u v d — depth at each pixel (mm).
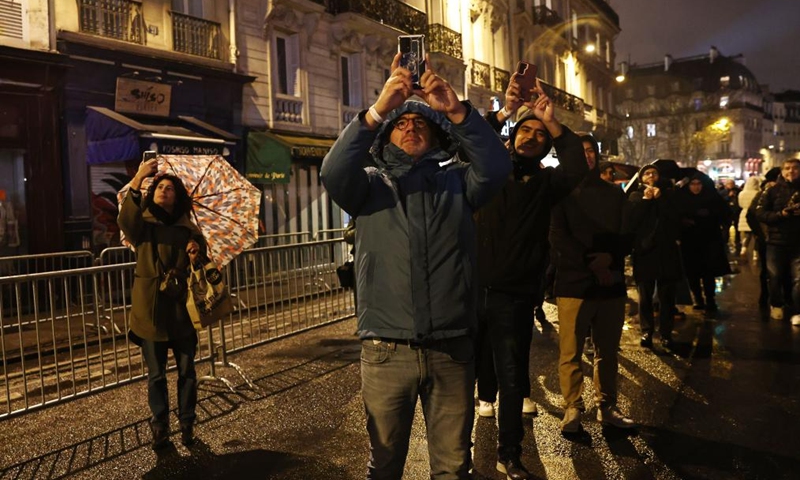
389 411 2568
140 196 4160
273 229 14227
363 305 2588
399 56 2418
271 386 5746
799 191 7918
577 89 36188
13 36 9852
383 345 2551
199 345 6750
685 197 8883
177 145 10938
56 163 10406
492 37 26047
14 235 10156
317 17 15578
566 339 4461
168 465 4039
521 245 3686
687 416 4793
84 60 10656
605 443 4301
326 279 8523
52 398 5520
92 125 10680
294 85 15469
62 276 5375
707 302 9203
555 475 3803
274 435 4535
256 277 7289
